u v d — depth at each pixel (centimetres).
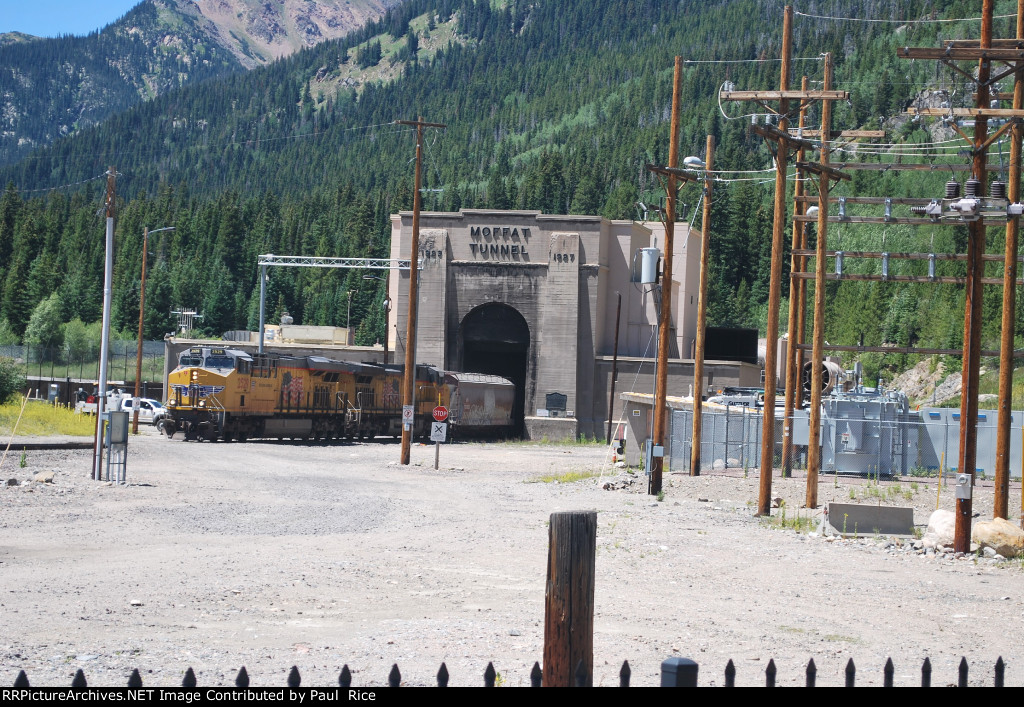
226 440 8438
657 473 5222
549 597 1049
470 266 12469
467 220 12494
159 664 1638
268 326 14012
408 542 3325
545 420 12169
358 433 9944
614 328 12812
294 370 8988
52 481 4612
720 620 2258
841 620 2325
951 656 1972
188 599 2250
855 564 3256
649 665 1759
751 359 13238
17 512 3653
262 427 8638
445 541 3391
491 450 9425
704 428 6819
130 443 7294
